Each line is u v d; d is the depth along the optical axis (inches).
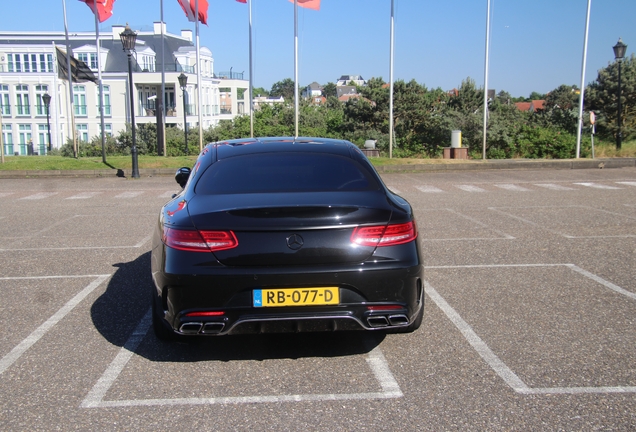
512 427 122.0
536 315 193.9
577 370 150.1
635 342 169.0
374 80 1550.2
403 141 1212.5
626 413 127.4
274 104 2073.1
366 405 132.9
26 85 1937.7
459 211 433.1
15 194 574.6
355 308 146.2
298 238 144.4
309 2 831.1
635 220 380.8
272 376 149.6
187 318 145.4
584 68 879.1
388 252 148.6
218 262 144.6
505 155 1045.2
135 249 308.8
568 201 481.1
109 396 138.6
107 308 207.8
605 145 1058.1
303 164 179.2
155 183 679.7
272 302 144.1
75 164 819.4
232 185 168.7
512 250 294.7
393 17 847.7
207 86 2145.7
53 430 123.0
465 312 198.1
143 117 1951.3
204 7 962.7
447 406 131.7
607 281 234.5
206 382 146.3
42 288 234.4
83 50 1956.2
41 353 165.9
